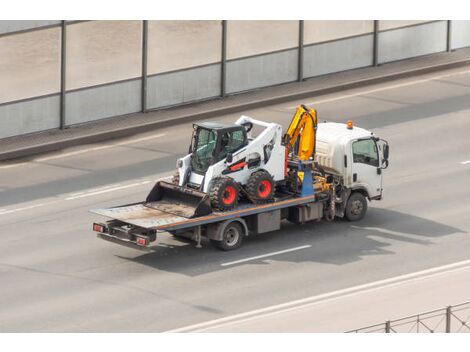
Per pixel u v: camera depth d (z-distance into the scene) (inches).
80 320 2043.6
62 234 2380.7
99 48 2871.6
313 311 2062.0
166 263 2255.2
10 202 2522.1
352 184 2432.3
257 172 2331.4
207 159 2316.7
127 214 2284.7
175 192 2329.0
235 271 2226.9
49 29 2795.3
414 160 2746.1
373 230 2410.2
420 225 2432.3
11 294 2133.4
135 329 2011.6
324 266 2249.0
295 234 2384.4
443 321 2009.1
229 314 2065.7
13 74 2773.1
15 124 2800.2
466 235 2389.3
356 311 2055.9
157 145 2832.2
